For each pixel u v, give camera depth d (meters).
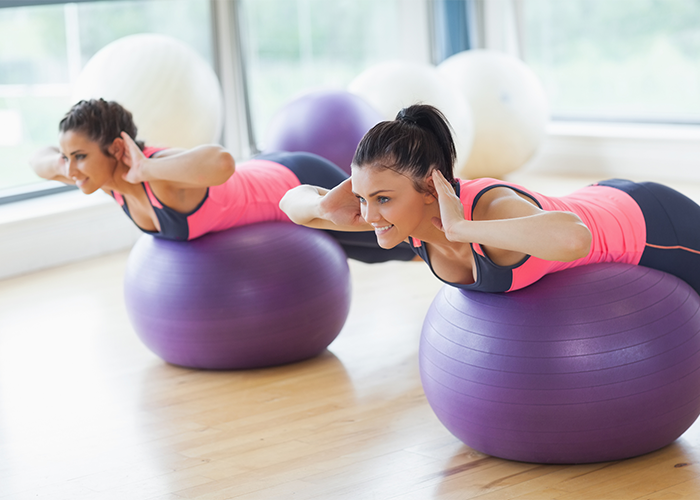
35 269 4.22
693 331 1.81
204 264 2.53
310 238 2.66
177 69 4.46
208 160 2.18
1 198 4.42
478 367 1.81
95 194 4.68
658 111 5.94
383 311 3.28
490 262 1.69
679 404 1.80
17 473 2.04
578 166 6.00
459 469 1.91
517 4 6.34
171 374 2.69
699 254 1.97
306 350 2.68
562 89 6.42
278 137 4.01
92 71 4.39
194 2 5.27
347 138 3.90
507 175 6.14
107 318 3.39
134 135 2.36
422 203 1.57
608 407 1.75
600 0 5.99
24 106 4.54
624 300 1.78
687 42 5.64
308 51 5.95
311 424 2.24
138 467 2.04
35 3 4.42
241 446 2.13
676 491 1.73
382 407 2.34
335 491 1.85
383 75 4.88
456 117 4.96
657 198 1.97
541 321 1.76
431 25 6.35
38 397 2.56
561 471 1.85
